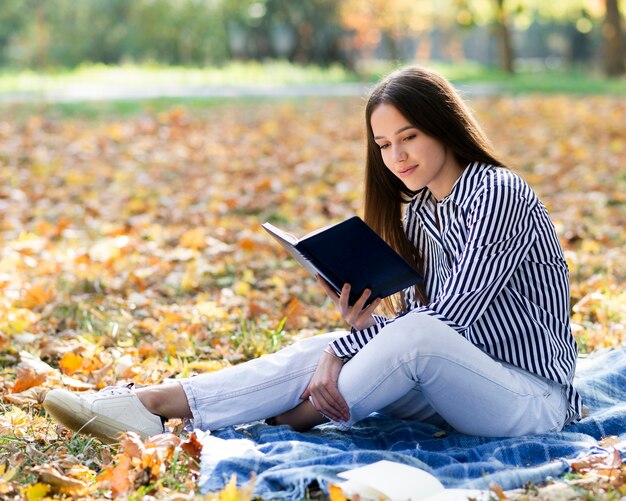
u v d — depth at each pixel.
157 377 4.22
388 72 3.49
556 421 3.36
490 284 3.20
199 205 8.70
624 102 17.81
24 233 7.01
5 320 5.05
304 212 8.37
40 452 3.26
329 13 32.69
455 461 3.13
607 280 5.77
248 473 3.02
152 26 33.38
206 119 14.88
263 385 3.38
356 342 3.27
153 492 2.98
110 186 9.55
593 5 34.03
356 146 12.19
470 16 32.47
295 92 20.94
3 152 11.12
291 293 5.82
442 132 3.26
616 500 2.79
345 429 3.47
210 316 5.19
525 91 21.23
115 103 16.62
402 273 3.26
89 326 5.00
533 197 3.31
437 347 3.13
